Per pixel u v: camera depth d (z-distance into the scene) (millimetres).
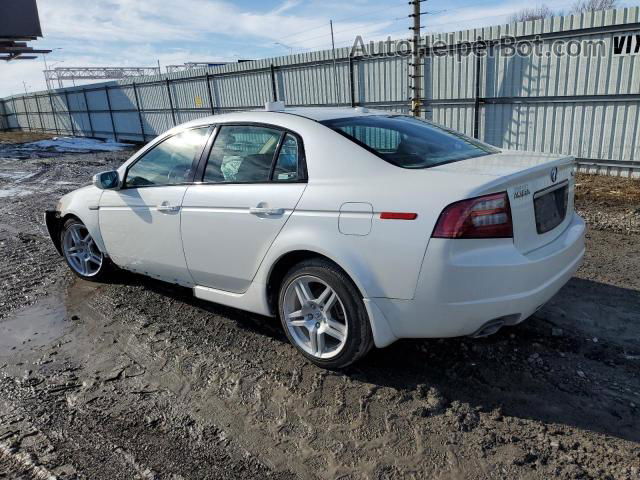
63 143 26047
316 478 2262
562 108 10008
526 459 2295
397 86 13109
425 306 2582
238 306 3557
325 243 2838
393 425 2574
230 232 3365
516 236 2592
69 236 5000
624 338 3312
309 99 16125
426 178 2652
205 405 2842
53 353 3535
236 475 2299
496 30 10594
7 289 4848
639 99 8867
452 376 2971
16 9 22875
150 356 3420
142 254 4137
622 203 7418
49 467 2391
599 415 2578
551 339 3332
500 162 2914
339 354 2969
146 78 24188
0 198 10641
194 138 3781
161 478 2297
